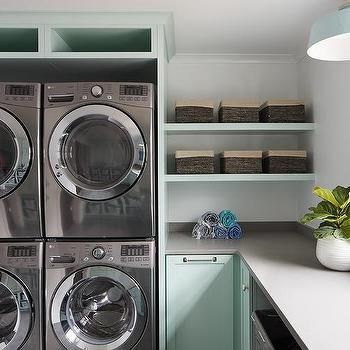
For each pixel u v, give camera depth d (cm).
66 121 222
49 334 224
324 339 109
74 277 222
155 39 235
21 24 233
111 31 241
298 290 155
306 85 287
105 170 229
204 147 308
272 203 310
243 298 219
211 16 230
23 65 252
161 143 235
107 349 224
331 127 236
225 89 310
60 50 250
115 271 223
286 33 258
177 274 240
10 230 224
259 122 280
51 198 224
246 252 231
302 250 236
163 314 236
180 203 310
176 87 309
